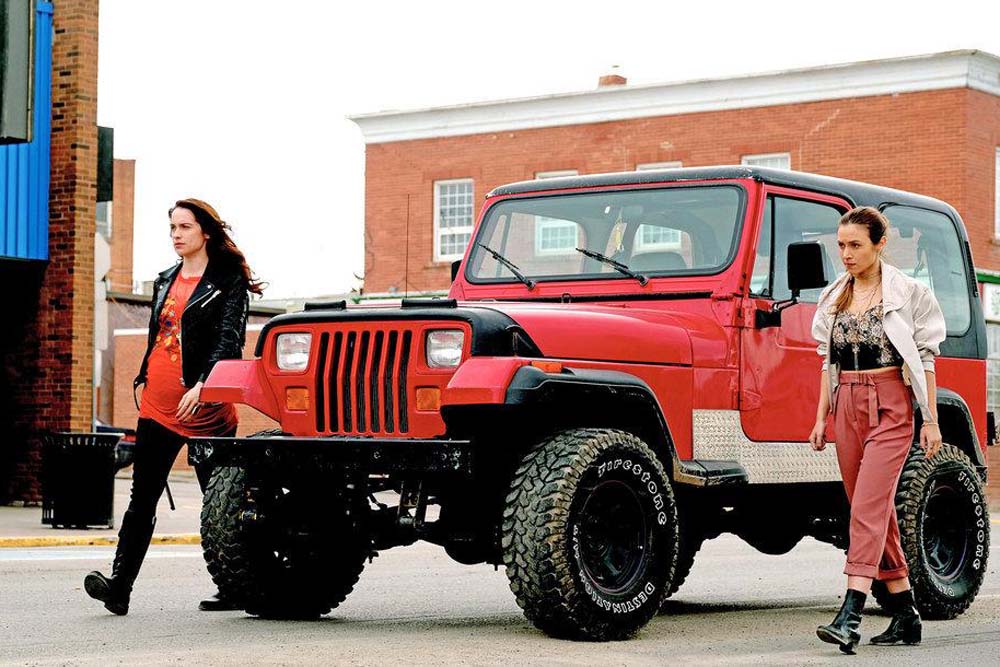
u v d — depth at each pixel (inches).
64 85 872.3
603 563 296.8
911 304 294.2
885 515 292.8
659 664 267.3
